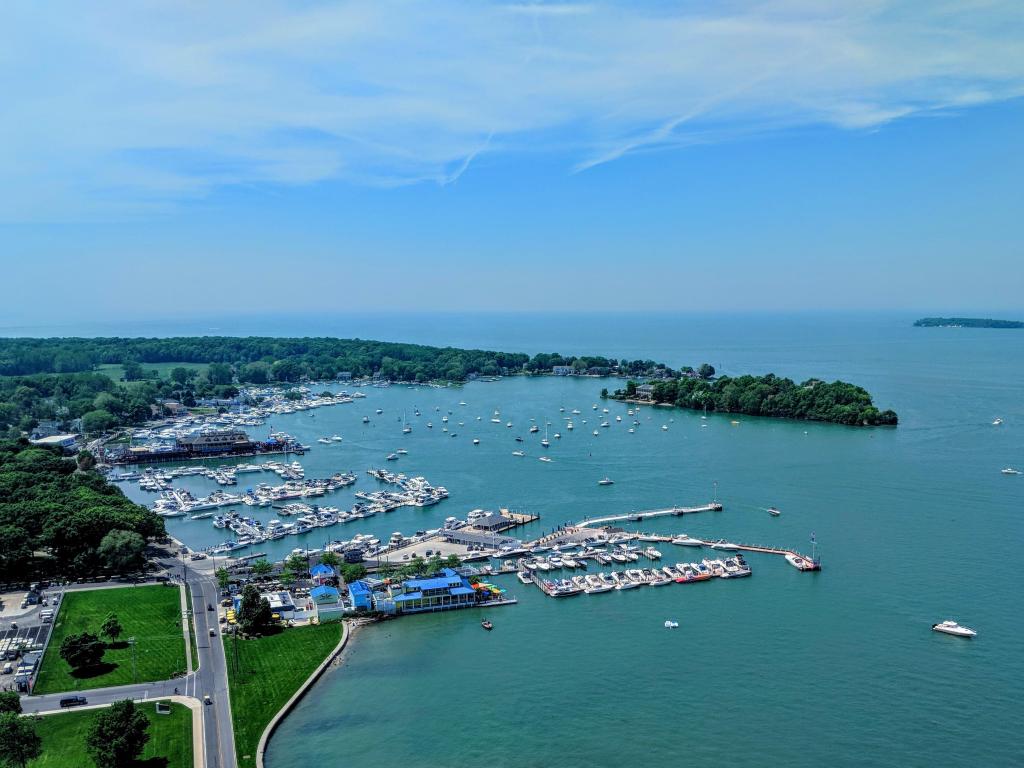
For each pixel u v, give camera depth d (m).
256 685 198.88
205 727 178.12
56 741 168.38
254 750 169.88
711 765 168.75
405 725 185.12
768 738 178.25
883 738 177.50
